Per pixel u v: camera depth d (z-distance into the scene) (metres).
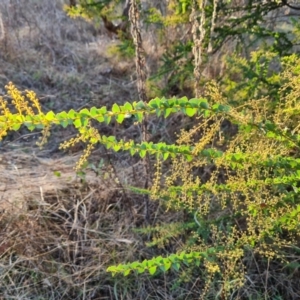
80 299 1.91
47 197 2.30
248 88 2.28
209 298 1.85
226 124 2.66
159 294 1.93
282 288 1.90
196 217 1.90
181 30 3.22
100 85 3.82
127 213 2.19
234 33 2.43
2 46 4.07
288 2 2.42
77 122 1.08
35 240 2.05
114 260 2.00
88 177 2.46
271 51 2.35
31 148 2.88
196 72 1.93
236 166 1.34
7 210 2.16
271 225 1.46
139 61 1.87
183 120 2.90
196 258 1.45
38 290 1.92
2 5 4.68
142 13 2.86
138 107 1.09
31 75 3.88
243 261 1.96
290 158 1.33
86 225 2.13
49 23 4.78
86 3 2.80
